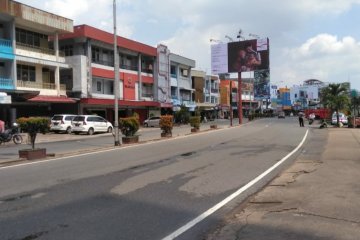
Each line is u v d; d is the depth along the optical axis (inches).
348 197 363.3
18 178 484.1
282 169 562.3
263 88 4252.0
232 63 2714.1
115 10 1069.8
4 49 1482.5
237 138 1175.0
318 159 665.6
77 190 410.3
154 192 402.3
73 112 1865.2
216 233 268.2
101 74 2042.3
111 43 2063.2
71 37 1881.2
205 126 2144.4
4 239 255.8
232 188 424.5
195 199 371.9
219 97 4114.2
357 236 254.8
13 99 1540.4
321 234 259.4
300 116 2066.9
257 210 327.0
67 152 815.7
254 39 2659.9
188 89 3115.2
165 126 1263.5
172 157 698.8
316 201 349.7
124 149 850.8
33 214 316.5
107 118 2118.6
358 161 629.3
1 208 336.2
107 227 281.7
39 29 1685.5
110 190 410.6
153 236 262.2
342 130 1636.3
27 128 689.6
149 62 2541.8
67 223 291.6
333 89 2064.5
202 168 568.4
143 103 2351.1
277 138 1173.7
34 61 1594.5
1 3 1449.3
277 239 251.1
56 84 1732.3
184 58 2992.1
